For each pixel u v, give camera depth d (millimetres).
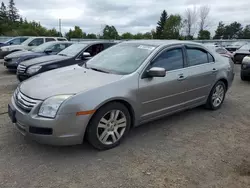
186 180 2785
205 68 4770
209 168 3037
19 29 52406
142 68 3703
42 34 55562
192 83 4469
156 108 3932
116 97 3305
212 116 4926
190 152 3426
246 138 3949
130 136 3891
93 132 3207
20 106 3191
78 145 3512
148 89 3703
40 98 3025
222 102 5520
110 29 60219
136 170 2953
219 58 5309
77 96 3016
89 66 4258
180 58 4348
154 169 2984
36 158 3156
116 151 3398
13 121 3273
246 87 7914
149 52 3990
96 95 3139
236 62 15781
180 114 4984
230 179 2830
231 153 3434
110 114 3365
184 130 4188
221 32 67938
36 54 9438
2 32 51281
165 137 3893
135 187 2645
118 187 2637
